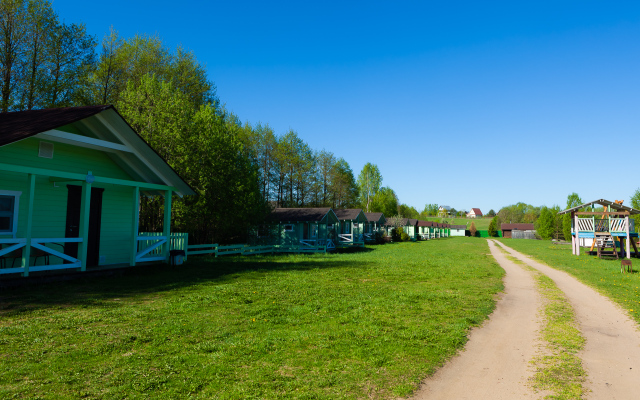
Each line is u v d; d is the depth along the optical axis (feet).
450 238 260.01
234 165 87.51
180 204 79.36
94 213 49.08
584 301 38.96
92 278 42.78
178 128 78.43
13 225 40.27
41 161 42.83
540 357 21.97
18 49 79.77
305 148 184.14
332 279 49.67
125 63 100.42
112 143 45.62
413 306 34.06
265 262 70.03
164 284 41.42
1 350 19.90
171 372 17.93
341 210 157.07
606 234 98.22
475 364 20.67
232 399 15.47
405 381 17.92
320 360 20.21
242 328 25.57
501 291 44.29
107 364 18.57
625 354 22.57
